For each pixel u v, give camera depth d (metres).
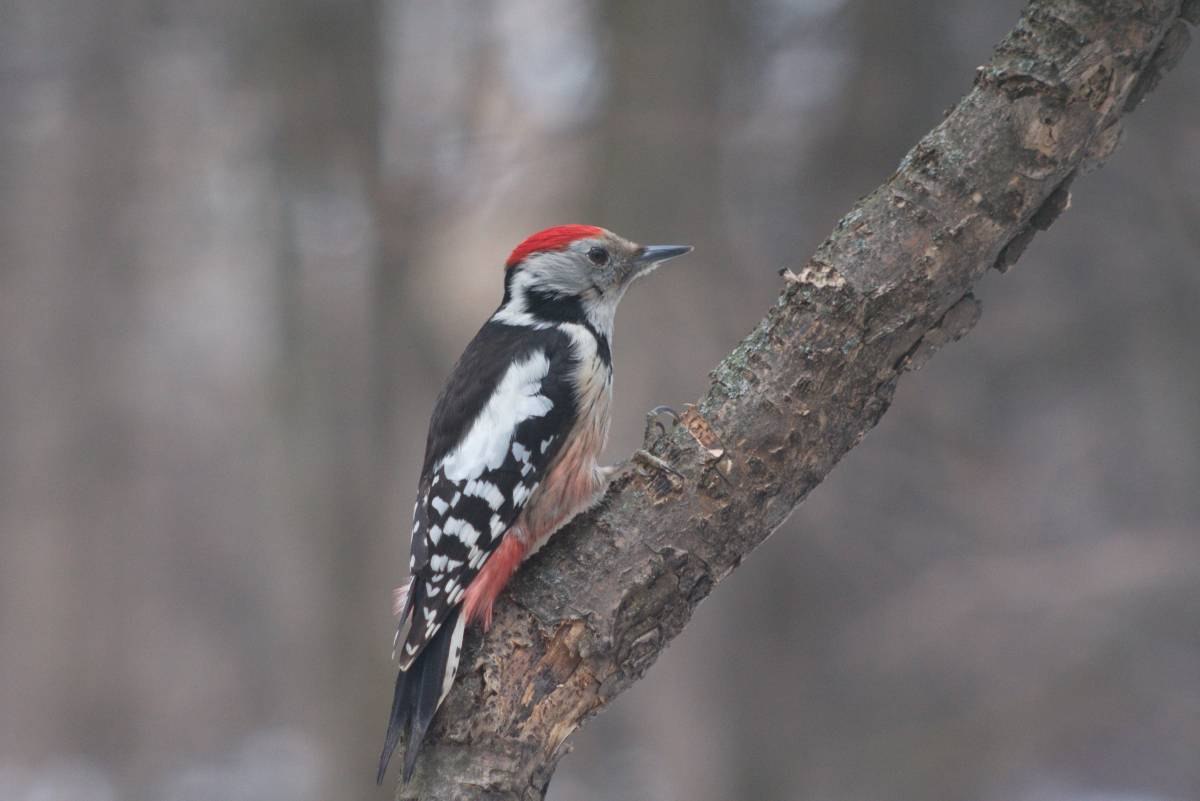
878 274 4.46
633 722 17.42
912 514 15.99
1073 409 15.99
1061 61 4.29
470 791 4.39
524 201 14.41
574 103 14.38
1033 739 15.90
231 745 24.22
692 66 13.58
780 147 15.05
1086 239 15.30
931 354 4.52
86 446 22.88
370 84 14.53
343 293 14.98
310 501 14.82
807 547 15.94
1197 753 15.69
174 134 16.28
